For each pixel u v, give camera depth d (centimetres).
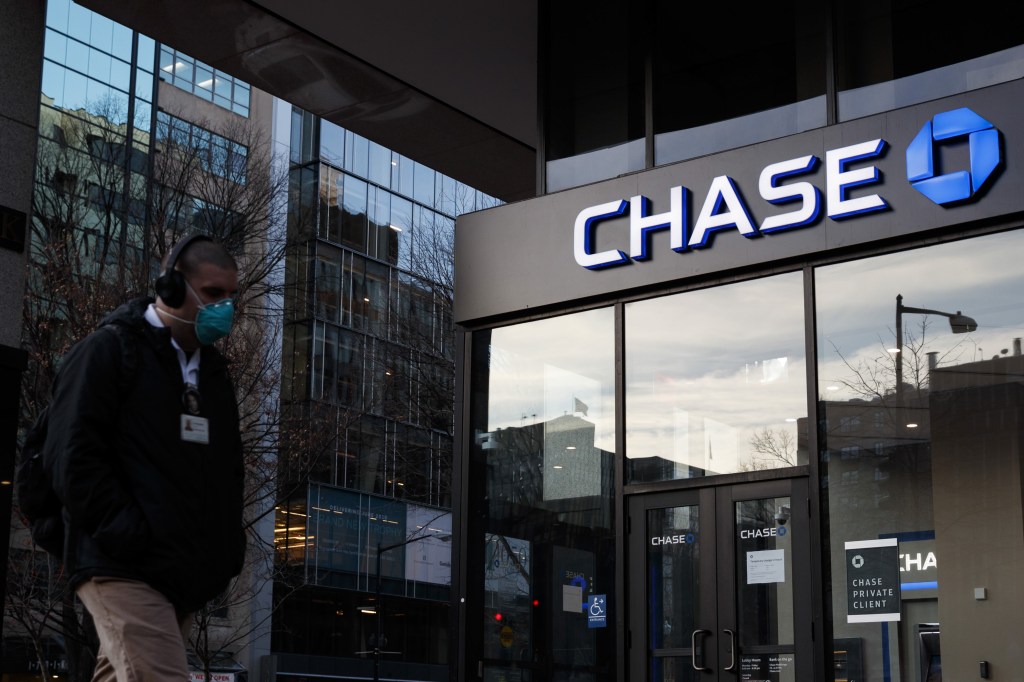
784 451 838
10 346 887
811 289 845
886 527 783
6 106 920
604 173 995
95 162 2555
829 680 783
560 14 1053
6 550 852
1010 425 752
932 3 867
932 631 752
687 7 984
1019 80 783
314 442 2392
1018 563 731
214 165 2548
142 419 329
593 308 956
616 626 886
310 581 4328
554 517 940
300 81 1227
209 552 333
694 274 895
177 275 340
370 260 4719
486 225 1019
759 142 883
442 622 4938
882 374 806
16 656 2742
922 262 807
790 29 927
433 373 3014
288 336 4409
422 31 1115
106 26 3378
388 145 1340
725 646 834
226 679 3556
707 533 862
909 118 820
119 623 316
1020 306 765
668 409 900
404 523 4744
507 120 1270
